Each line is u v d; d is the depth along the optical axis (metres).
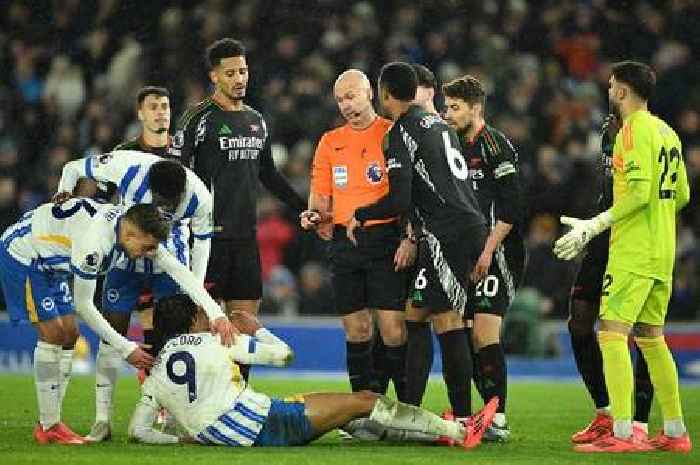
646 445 28.28
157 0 72.50
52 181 64.56
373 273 30.95
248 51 70.00
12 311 29.03
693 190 63.53
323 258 62.56
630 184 27.69
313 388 46.31
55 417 28.62
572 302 31.92
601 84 71.00
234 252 33.44
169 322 27.53
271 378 52.56
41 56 73.56
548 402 41.69
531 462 25.58
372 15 70.38
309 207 32.22
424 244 28.92
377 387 31.91
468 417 28.92
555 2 73.25
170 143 33.50
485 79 67.69
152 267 30.25
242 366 32.62
